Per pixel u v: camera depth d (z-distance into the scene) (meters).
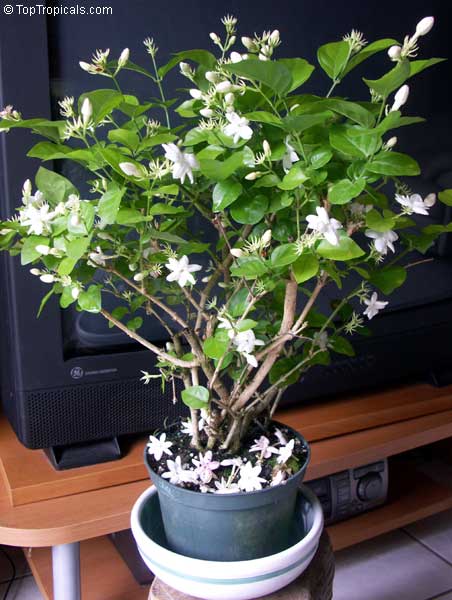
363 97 1.15
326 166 0.62
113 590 1.15
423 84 1.21
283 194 0.62
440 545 1.47
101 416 1.06
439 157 1.26
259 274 0.60
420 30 0.57
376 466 1.36
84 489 1.02
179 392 1.11
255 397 0.85
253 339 0.64
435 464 1.68
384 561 1.42
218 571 0.67
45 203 0.68
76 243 0.58
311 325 0.79
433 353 1.38
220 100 0.64
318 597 0.78
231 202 0.60
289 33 1.07
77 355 1.04
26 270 0.96
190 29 1.00
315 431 1.21
